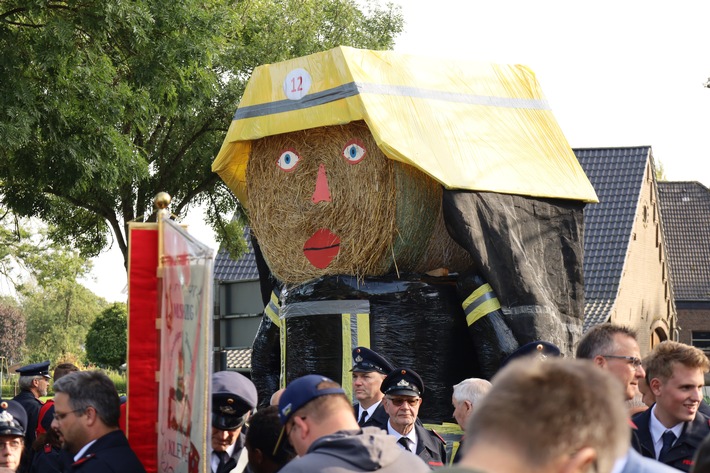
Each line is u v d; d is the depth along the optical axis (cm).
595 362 550
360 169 927
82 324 10262
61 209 2403
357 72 917
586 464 231
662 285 3381
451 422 952
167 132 2403
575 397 232
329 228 945
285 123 946
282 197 963
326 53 930
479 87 993
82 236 2562
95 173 1697
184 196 2462
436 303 955
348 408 447
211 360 466
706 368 568
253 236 1123
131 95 1728
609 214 3053
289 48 2492
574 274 999
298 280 972
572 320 995
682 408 561
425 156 907
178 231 524
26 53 1574
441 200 955
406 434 691
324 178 941
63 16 1584
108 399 521
